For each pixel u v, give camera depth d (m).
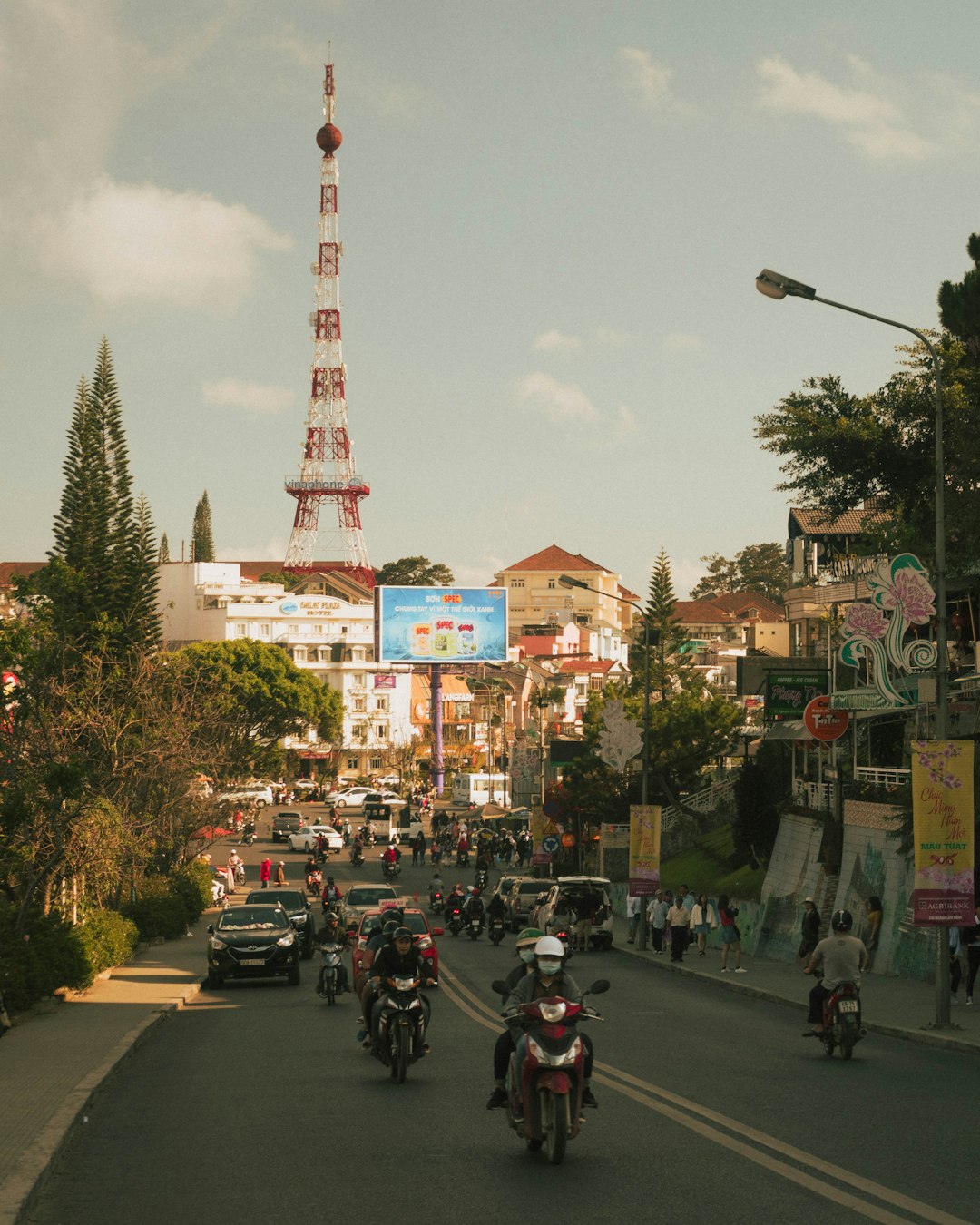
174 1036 20.08
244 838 93.88
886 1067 15.59
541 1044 10.13
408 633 116.69
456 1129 11.48
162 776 42.59
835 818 34.97
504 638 117.75
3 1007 18.83
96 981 28.95
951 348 39.72
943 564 20.70
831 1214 8.07
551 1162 9.73
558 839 63.59
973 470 32.22
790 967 33.94
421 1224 8.03
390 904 39.50
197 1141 11.03
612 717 52.62
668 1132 10.97
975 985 26.09
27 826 26.09
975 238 30.72
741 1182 9.00
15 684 30.58
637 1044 18.11
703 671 133.12
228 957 29.25
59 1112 11.68
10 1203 8.21
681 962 35.66
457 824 88.81
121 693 44.00
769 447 41.59
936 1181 9.02
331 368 170.00
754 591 190.75
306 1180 9.40
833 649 42.12
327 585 170.50
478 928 45.44
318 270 161.88
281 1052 17.83
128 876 37.66
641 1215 8.13
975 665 34.75
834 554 59.09
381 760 146.00
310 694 124.94
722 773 66.25
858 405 41.28
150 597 57.06
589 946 41.88
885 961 30.20
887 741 40.06
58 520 56.16
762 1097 12.93
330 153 154.12
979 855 24.73
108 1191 9.15
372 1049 15.23
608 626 186.88
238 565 156.12
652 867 39.25
